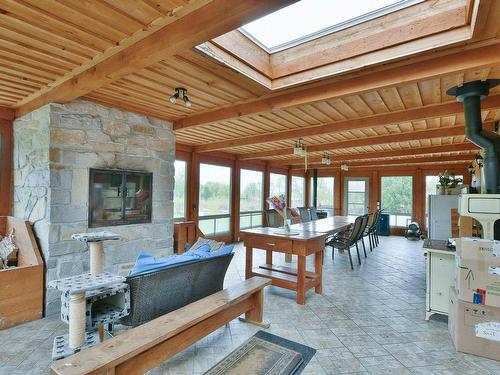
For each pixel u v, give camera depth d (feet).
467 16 6.25
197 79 9.02
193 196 21.43
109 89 10.02
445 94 10.14
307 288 11.51
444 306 9.59
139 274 7.00
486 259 7.64
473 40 6.54
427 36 6.95
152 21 6.07
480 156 18.79
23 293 9.41
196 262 8.02
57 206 10.09
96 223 11.14
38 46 7.09
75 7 5.63
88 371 4.63
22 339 8.37
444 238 16.88
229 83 9.28
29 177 11.01
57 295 10.16
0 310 8.94
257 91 9.99
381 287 13.47
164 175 13.67
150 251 12.96
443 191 18.86
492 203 8.20
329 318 10.04
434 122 13.78
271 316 10.16
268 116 12.94
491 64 6.79
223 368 7.06
